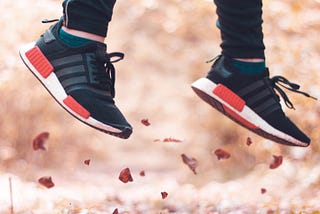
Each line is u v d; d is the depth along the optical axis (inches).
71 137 499.8
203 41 510.3
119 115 95.3
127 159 664.4
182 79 565.0
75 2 93.5
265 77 103.7
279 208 187.5
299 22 352.8
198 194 314.3
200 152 500.4
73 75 95.0
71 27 94.7
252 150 445.1
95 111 93.9
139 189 381.7
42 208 190.2
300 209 177.6
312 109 331.6
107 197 253.6
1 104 429.4
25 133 438.9
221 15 99.3
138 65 738.2
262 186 323.9
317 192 250.4
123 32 631.8
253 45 100.0
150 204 245.0
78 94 94.3
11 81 413.1
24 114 435.8
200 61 510.3
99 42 95.6
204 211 208.2
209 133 503.2
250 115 103.4
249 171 442.3
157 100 749.3
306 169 318.7
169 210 220.8
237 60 102.4
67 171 474.0
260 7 98.5
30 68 96.9
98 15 94.2
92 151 547.2
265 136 105.5
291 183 311.9
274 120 103.1
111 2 94.4
